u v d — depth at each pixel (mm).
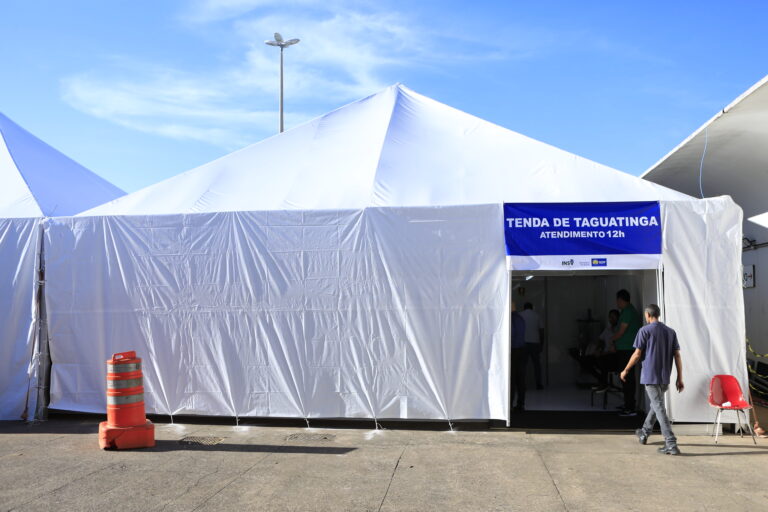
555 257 8719
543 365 13250
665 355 7520
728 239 8617
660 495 5848
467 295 8828
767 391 11531
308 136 11516
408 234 8953
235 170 10781
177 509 5559
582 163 10203
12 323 9594
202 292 9281
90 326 9477
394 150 10578
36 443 8047
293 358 9023
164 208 10008
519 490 6031
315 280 9070
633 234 8680
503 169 10047
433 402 8758
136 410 7883
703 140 10633
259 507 5605
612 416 9680
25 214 10500
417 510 5512
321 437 8336
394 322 8891
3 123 12867
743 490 5973
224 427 8992
